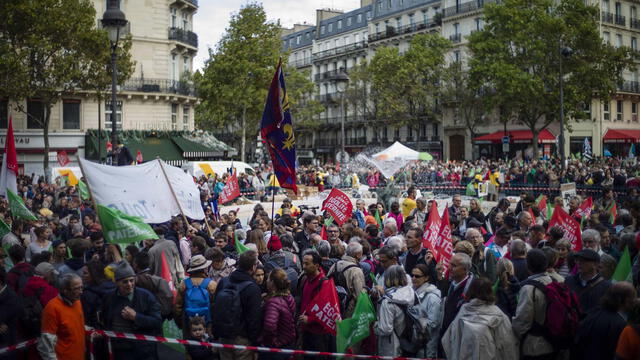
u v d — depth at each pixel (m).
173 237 10.12
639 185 22.70
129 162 19.97
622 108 55.16
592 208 15.26
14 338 6.27
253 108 52.06
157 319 6.14
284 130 9.85
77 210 15.55
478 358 5.30
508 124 57.28
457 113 61.50
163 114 44.53
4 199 14.58
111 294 6.26
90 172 9.98
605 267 6.44
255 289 6.25
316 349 6.57
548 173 30.39
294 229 11.82
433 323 6.26
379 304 6.48
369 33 76.19
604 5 53.41
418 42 57.75
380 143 70.81
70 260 7.78
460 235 11.84
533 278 5.95
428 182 35.50
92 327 6.33
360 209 14.97
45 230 9.62
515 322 5.76
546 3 44.94
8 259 9.04
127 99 42.78
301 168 47.78
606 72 43.72
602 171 28.88
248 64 49.50
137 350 6.04
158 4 43.59
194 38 47.88
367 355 6.36
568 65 44.16
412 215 13.56
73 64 34.06
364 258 8.59
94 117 42.22
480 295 5.46
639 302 4.77
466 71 54.84
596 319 5.36
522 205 13.92
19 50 34.50
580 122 53.06
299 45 91.62
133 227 7.86
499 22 47.00
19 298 6.49
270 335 6.12
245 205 29.66
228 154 46.91
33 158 40.59
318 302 6.54
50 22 32.28
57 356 5.61
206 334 6.49
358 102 69.56
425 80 58.75
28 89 33.00
